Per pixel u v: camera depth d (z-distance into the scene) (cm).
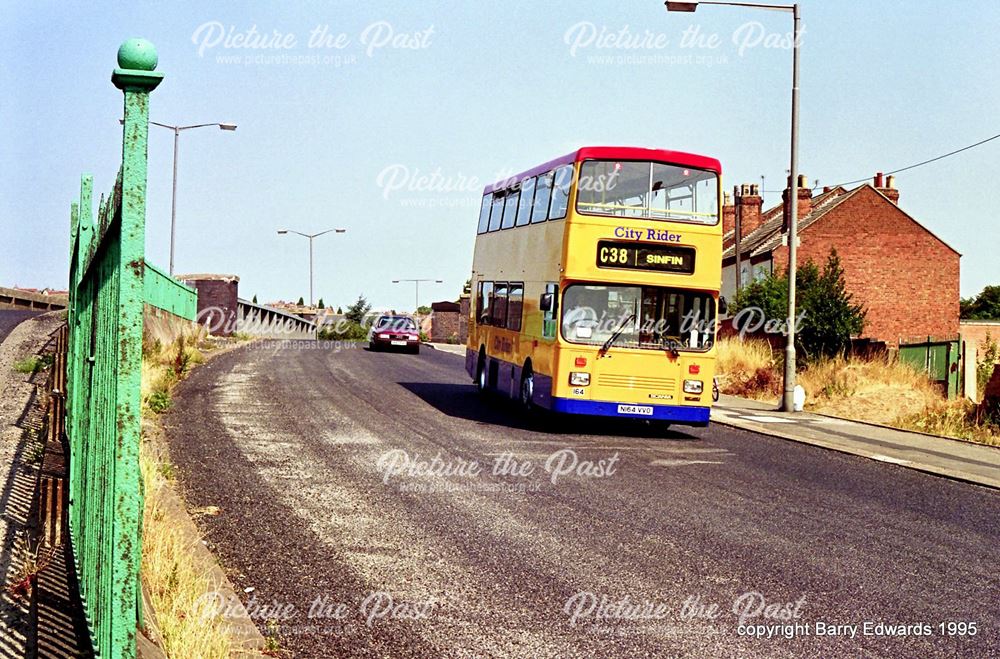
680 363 1723
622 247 1694
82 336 656
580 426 1880
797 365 3011
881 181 5216
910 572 827
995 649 626
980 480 1381
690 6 2294
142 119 353
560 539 884
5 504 820
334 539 841
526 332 1923
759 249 5338
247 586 691
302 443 1402
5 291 4397
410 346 4616
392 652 570
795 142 2381
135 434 379
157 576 614
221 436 1427
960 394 2483
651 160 1700
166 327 2986
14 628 546
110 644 394
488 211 2402
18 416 1268
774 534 954
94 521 491
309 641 581
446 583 723
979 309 7838
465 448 1455
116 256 388
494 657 568
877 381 2570
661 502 1102
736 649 604
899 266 5059
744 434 1914
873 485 1331
